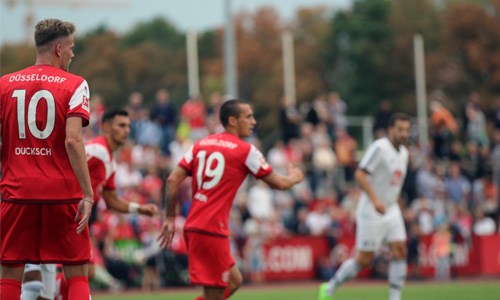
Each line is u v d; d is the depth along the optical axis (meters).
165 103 74.44
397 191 36.09
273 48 198.88
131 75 180.12
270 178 25.47
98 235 58.16
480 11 177.00
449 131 87.81
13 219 20.59
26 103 20.52
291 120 78.75
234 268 25.80
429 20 185.25
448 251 69.62
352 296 46.81
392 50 179.75
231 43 74.56
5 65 106.38
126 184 64.81
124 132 28.00
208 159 25.17
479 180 79.62
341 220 72.00
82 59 175.38
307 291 53.62
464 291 50.25
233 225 64.44
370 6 185.25
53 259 20.89
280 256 67.75
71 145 19.95
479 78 176.50
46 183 20.47
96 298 48.88
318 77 190.00
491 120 89.12
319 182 78.19
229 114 26.09
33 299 26.45
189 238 24.88
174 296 50.19
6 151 20.88
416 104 173.00
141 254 58.12
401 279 35.88
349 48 182.12
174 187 25.78
